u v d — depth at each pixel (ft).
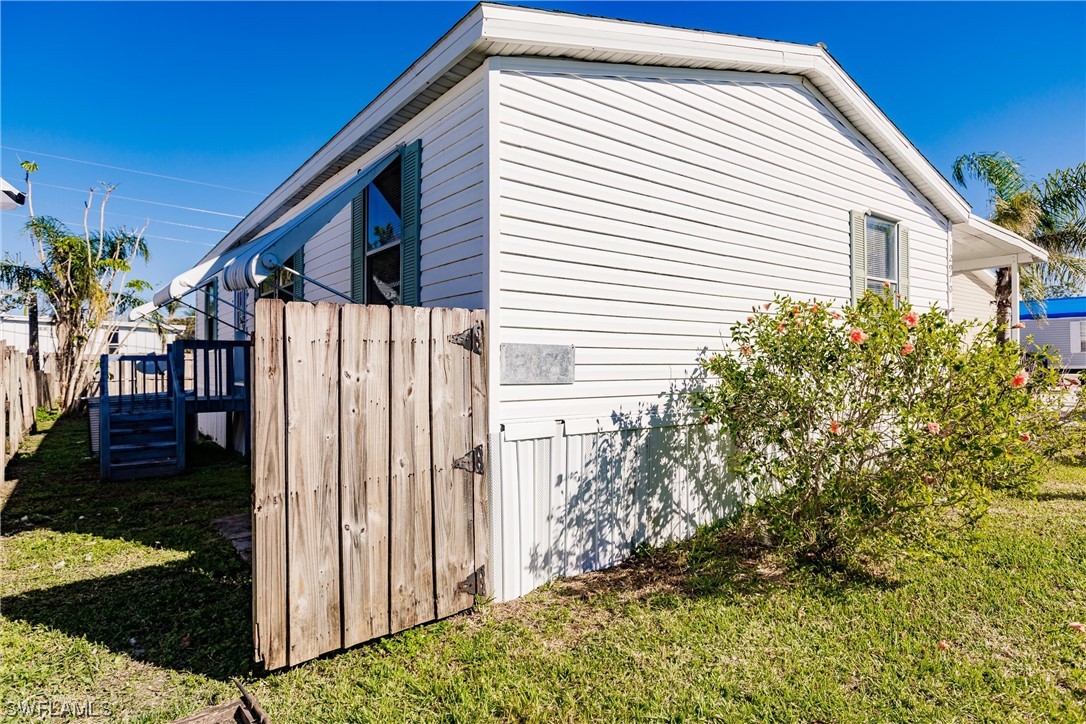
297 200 25.82
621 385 15.96
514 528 13.57
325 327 10.18
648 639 11.25
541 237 14.25
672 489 17.51
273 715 8.84
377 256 20.06
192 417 35.40
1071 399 17.34
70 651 10.70
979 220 29.07
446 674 10.03
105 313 51.44
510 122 13.80
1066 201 46.60
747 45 18.07
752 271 19.36
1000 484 14.19
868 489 14.17
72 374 49.75
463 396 12.19
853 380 14.87
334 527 10.23
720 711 8.96
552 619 12.26
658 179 16.74
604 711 9.00
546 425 14.20
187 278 17.72
